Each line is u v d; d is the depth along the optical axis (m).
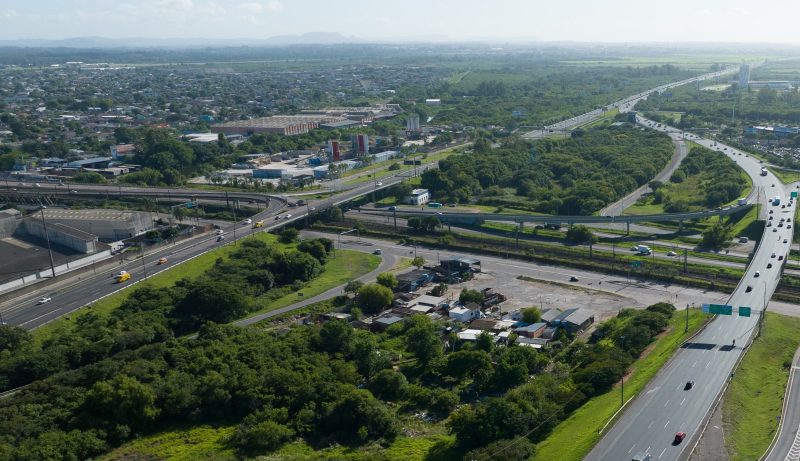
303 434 157.62
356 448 152.62
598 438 139.12
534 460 137.75
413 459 146.25
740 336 188.00
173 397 163.38
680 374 165.88
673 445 135.62
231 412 166.75
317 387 168.25
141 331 198.12
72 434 148.62
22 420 151.88
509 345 197.62
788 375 168.62
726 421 144.00
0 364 174.88
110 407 156.62
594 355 177.88
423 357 190.38
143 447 152.50
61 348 185.50
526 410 152.75
